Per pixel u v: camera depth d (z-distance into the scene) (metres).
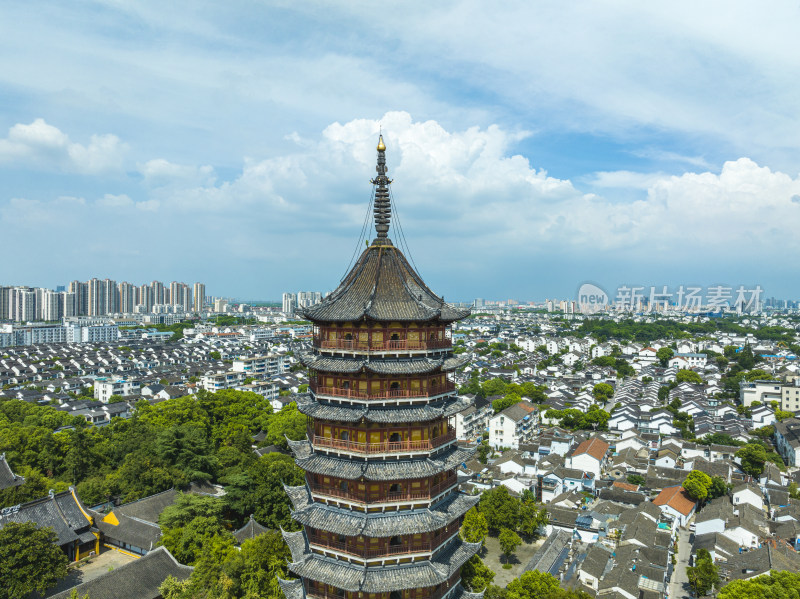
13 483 110.06
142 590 82.06
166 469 122.38
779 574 87.00
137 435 139.00
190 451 127.81
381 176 66.94
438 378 63.16
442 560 62.09
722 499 137.00
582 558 112.81
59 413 172.50
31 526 85.25
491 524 122.56
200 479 127.62
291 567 60.41
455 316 63.28
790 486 147.00
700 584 97.69
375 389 59.94
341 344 60.16
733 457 176.12
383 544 58.38
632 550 108.25
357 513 58.78
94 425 179.38
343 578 57.41
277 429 166.88
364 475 56.28
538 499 145.25
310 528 62.19
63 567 86.12
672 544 117.38
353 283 64.88
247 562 80.38
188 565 90.31
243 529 102.12
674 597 100.38
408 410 59.31
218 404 181.88
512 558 114.50
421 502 59.22
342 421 59.84
